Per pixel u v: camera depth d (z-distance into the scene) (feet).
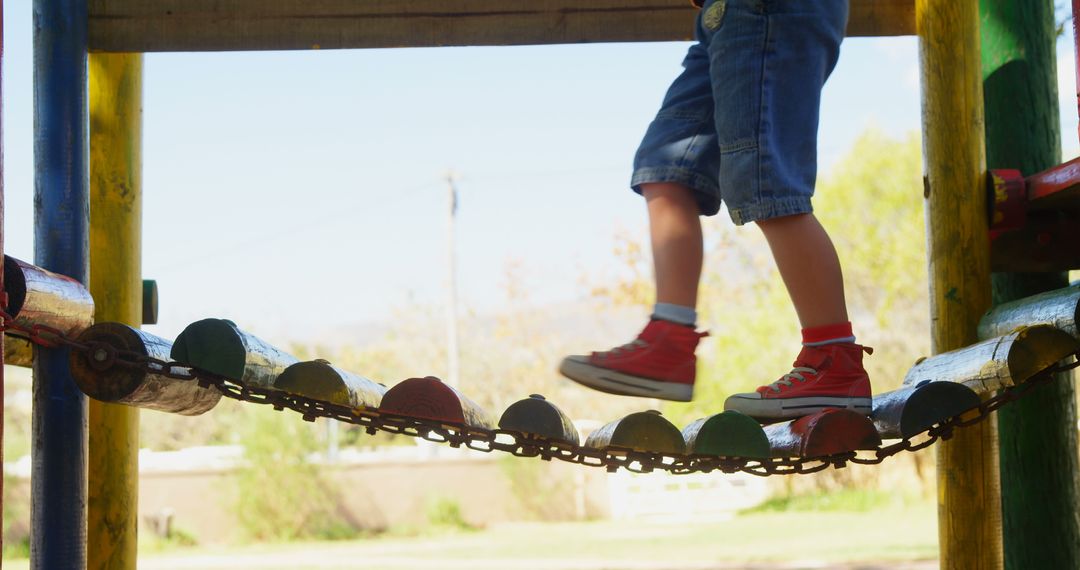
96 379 7.38
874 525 61.31
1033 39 10.92
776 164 7.29
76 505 8.62
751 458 7.22
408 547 62.23
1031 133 10.82
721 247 78.28
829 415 7.18
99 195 10.36
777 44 7.39
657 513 78.02
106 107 10.43
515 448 7.51
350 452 84.84
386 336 126.93
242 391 7.40
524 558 51.21
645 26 10.43
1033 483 10.59
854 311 72.13
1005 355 7.28
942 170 9.77
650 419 7.25
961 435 9.34
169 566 53.93
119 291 10.33
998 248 10.14
